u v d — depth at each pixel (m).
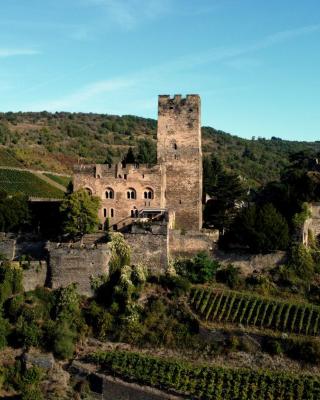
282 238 94.94
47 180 183.50
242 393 72.62
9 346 85.06
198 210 109.06
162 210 105.44
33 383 78.94
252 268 96.19
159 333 84.19
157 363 78.06
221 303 86.56
